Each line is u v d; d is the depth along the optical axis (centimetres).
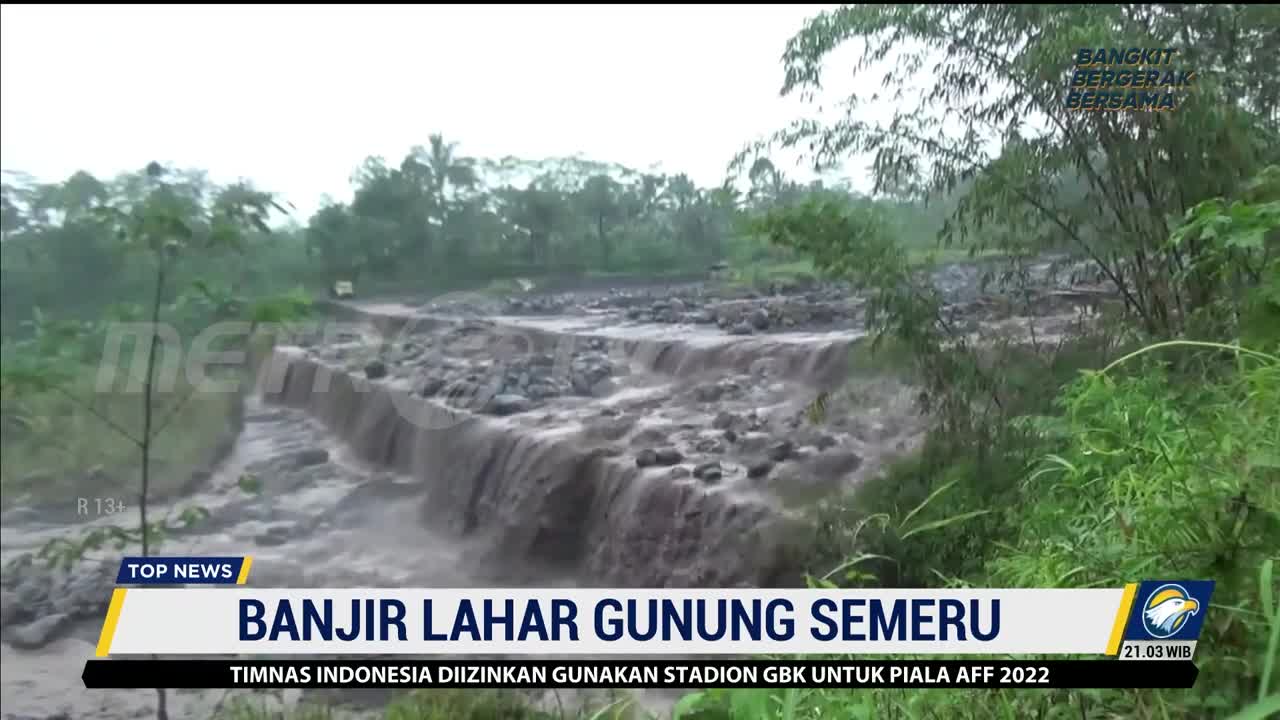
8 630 611
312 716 383
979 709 231
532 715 340
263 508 831
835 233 490
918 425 605
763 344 916
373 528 812
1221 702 197
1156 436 239
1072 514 285
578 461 773
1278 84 464
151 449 850
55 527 680
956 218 498
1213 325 374
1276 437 219
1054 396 437
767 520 563
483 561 765
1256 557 202
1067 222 484
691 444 753
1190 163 434
